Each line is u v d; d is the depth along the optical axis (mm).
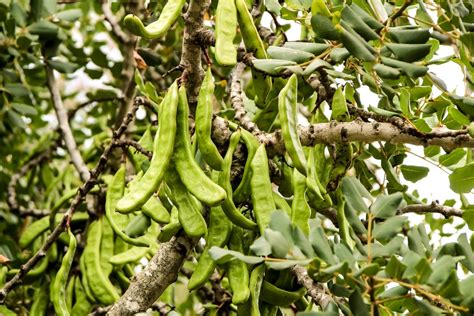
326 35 1685
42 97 2680
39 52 2449
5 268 2152
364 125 1771
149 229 2051
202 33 1767
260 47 1803
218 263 1668
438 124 1898
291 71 1719
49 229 2205
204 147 1729
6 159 2574
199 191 1703
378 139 1769
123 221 1992
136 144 1949
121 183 2004
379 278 1552
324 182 1841
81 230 2199
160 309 2092
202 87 1747
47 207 2385
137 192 1692
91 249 2068
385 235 1657
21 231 2463
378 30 1702
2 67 2330
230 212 1749
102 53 2496
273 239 1557
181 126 1730
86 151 2393
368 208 1696
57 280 1949
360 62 1854
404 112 1769
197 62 1783
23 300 2252
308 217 1777
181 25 2344
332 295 1709
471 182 1838
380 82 1824
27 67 2494
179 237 1794
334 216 1932
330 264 1562
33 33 2270
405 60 1665
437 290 1523
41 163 2516
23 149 2641
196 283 1760
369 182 2006
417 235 1650
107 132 2400
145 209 1826
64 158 2525
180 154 1725
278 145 1794
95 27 2658
